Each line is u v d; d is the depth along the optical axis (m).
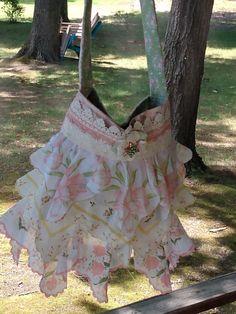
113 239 1.69
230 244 4.24
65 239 1.71
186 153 1.87
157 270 1.79
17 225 1.75
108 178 1.70
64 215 1.67
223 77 10.02
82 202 1.70
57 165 1.72
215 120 7.40
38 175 1.77
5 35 14.07
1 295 3.46
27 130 6.66
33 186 1.77
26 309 3.32
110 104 7.71
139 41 13.62
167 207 1.75
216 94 8.78
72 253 1.72
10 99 8.16
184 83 5.18
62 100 8.20
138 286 3.64
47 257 1.69
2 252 3.95
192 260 3.99
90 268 1.73
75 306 3.38
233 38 14.38
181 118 5.29
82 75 1.72
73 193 1.70
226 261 4.01
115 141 1.70
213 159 5.92
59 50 11.16
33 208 1.70
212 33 15.02
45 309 3.34
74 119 1.73
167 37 5.13
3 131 6.59
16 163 5.60
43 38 11.05
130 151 1.70
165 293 1.89
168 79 5.18
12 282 3.61
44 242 1.68
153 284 1.81
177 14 5.01
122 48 12.71
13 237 1.74
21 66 10.56
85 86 1.73
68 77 9.79
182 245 1.83
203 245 4.21
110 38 13.89
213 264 3.96
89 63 1.72
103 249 1.72
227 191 5.18
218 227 4.51
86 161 1.72
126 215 1.69
